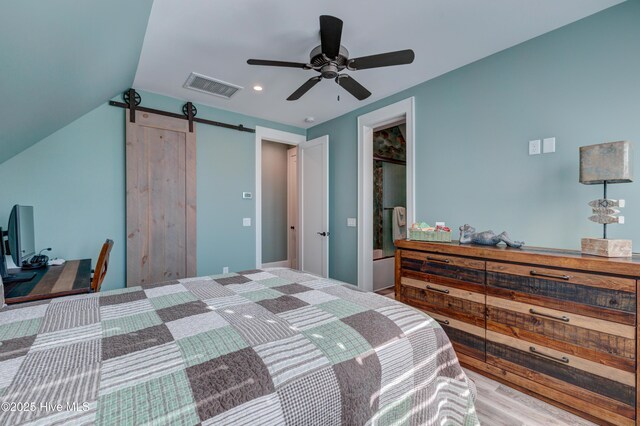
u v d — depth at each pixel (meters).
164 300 1.27
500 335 1.85
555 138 2.02
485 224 2.39
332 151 4.01
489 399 1.72
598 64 1.85
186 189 3.30
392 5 1.76
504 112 2.28
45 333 0.92
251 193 3.89
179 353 0.80
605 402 1.45
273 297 1.32
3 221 2.36
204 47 2.21
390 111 3.17
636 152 1.72
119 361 0.75
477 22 1.94
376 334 1.02
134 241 2.96
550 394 1.64
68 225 2.66
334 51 1.79
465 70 2.51
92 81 2.14
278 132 4.17
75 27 1.33
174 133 3.22
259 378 0.72
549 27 2.00
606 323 1.45
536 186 2.11
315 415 0.73
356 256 3.70
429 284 2.25
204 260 3.49
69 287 1.73
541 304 1.68
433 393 1.08
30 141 2.36
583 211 1.91
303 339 0.92
